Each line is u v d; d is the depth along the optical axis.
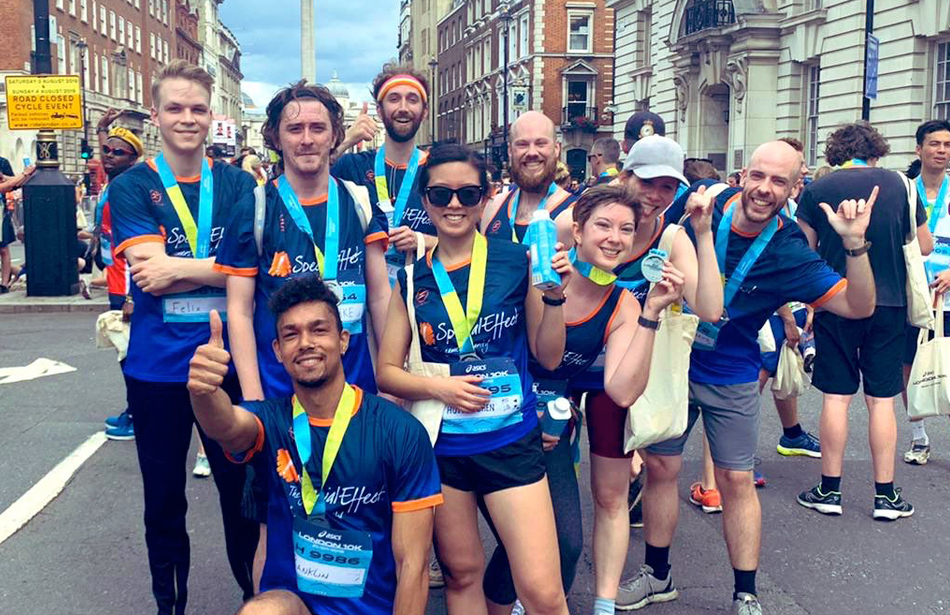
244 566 3.81
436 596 4.37
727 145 29.06
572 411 3.61
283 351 2.83
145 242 3.62
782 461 6.50
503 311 3.15
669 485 4.17
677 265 3.90
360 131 4.96
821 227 5.44
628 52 35.44
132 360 3.69
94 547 4.85
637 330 3.45
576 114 51.88
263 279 3.41
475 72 67.31
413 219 4.73
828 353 5.37
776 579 4.53
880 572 4.61
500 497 3.12
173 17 83.25
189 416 3.71
